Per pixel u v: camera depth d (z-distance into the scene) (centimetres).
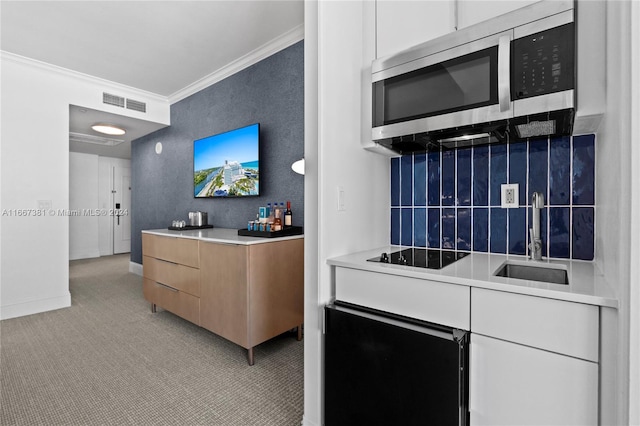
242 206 317
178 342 242
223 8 232
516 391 100
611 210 93
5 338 249
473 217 167
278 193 282
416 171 185
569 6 105
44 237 318
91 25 254
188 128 389
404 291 123
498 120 119
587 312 89
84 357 217
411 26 146
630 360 71
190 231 300
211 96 353
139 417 155
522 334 99
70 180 636
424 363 109
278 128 282
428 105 136
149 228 466
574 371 91
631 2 70
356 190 164
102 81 356
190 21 248
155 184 452
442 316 114
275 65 284
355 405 127
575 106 106
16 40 276
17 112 304
